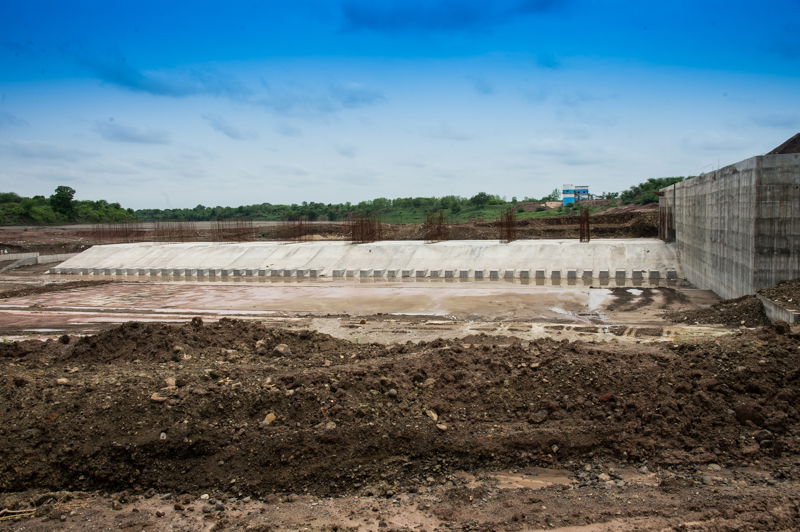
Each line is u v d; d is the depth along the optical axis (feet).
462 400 33.60
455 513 25.59
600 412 31.96
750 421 30.71
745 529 23.17
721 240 84.23
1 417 31.63
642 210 195.21
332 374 34.83
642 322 71.97
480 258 125.59
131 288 114.21
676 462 28.78
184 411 31.58
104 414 31.60
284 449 29.60
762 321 63.31
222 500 27.68
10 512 27.07
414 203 311.47
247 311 88.07
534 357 38.29
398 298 95.45
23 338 71.87
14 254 163.43
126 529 25.44
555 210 257.96
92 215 285.84
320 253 139.64
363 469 29.07
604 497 26.32
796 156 66.80
